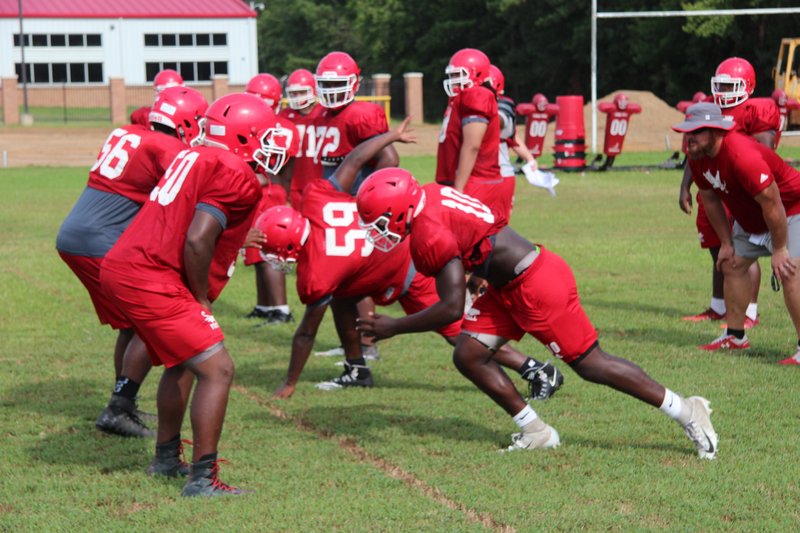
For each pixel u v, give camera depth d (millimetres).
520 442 12781
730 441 13000
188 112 13414
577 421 14008
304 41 179500
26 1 140500
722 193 16984
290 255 14836
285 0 180625
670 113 83562
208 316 11273
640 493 11086
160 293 11039
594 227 36000
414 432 13680
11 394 15922
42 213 42406
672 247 30656
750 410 14391
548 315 12172
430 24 137750
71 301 24250
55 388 16312
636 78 120188
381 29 142750
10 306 23234
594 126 70000
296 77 20828
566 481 11539
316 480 11719
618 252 29875
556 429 13633
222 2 146500
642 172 58000
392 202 11688
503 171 20969
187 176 11086
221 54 144875
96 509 10914
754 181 15812
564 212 40656
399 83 129625
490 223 12094
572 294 12312
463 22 130750
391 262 15086
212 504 10898
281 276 21844
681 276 26141
